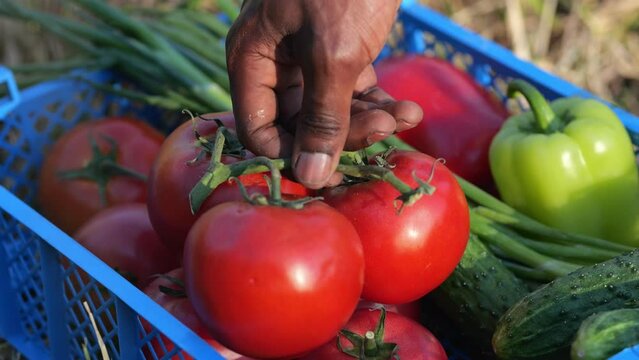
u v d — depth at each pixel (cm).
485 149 78
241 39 54
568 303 59
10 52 110
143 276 68
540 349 59
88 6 83
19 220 64
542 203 73
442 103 79
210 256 51
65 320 67
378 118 54
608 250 70
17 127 82
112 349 64
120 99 87
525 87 73
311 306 51
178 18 87
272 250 51
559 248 70
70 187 78
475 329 66
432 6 121
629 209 73
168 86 82
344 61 51
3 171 82
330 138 52
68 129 84
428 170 57
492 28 119
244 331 52
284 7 52
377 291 58
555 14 119
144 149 79
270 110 55
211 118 61
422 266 57
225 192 56
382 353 57
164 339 60
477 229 70
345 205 57
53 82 83
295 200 53
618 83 112
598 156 72
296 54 52
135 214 70
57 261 65
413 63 82
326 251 51
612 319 54
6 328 73
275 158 55
